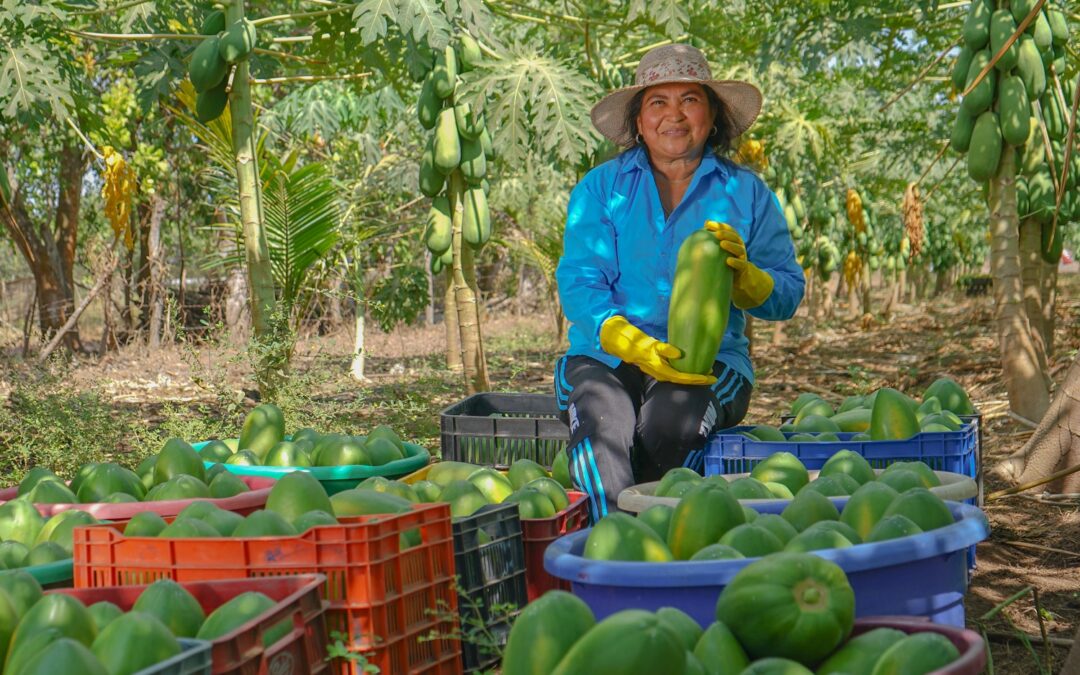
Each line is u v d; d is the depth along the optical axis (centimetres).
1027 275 866
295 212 946
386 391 1059
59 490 359
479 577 296
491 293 2941
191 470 398
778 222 472
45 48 753
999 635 375
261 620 210
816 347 1717
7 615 221
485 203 941
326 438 442
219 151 938
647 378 438
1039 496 567
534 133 893
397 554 262
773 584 210
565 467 440
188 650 197
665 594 232
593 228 470
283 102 1371
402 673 260
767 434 428
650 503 309
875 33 1035
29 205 1869
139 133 1627
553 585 326
